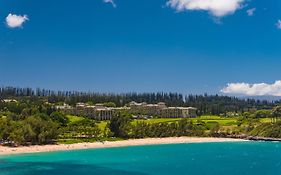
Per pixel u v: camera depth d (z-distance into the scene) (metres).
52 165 187.00
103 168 181.12
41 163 192.75
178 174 166.75
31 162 195.25
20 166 181.25
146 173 168.38
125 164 195.50
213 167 187.62
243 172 173.12
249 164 199.00
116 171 173.00
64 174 162.88
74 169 176.62
